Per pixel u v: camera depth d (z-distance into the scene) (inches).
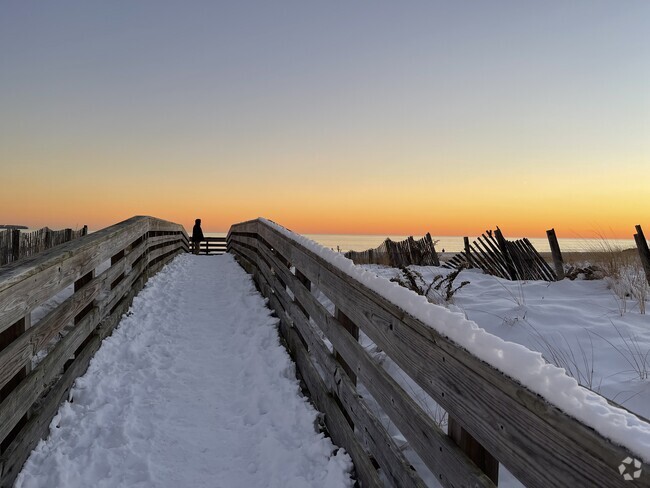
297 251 189.2
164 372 169.5
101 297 198.2
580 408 43.6
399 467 83.6
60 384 133.0
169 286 328.8
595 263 306.7
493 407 56.0
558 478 44.3
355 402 108.9
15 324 102.0
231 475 112.1
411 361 80.4
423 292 233.1
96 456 113.3
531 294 252.5
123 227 221.5
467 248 381.1
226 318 249.6
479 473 60.1
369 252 564.4
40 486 100.9
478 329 64.0
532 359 52.2
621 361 151.9
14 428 107.0
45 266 114.5
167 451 119.8
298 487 104.1
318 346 147.1
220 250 1029.8
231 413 142.8
